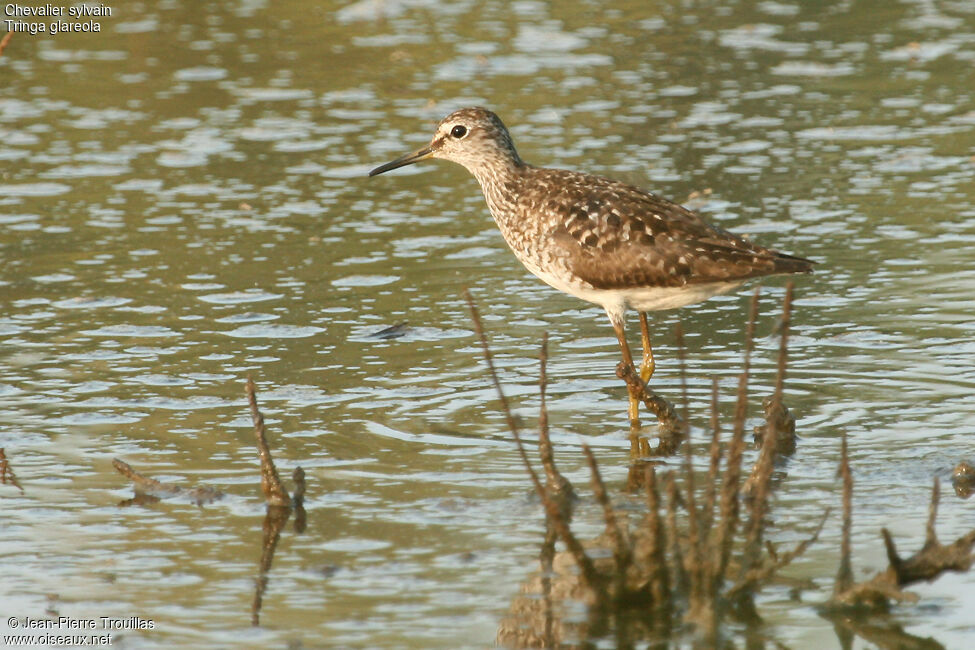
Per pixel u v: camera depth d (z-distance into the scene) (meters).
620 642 8.32
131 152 19.53
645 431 11.42
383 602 8.80
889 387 12.10
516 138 19.55
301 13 26.02
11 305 14.53
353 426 11.60
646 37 24.44
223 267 15.67
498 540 9.61
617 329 12.20
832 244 15.85
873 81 21.94
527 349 13.43
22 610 8.73
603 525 9.79
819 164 18.52
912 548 9.23
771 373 12.59
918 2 26.09
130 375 12.75
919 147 19.08
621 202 12.04
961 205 16.97
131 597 8.90
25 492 10.43
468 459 10.95
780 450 10.95
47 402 12.12
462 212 17.61
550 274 12.46
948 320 13.59
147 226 16.94
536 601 8.80
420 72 22.81
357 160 19.22
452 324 14.09
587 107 21.00
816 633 8.40
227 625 8.53
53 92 21.91
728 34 24.50
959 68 22.39
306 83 22.36
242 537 9.73
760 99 21.25
